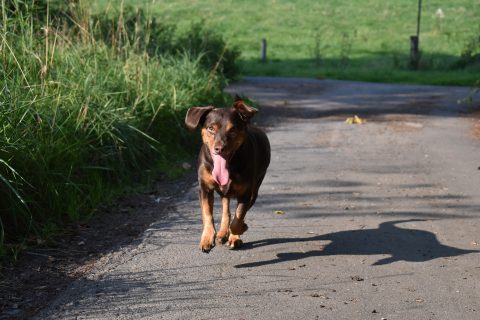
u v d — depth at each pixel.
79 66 11.36
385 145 14.33
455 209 9.12
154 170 10.95
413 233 7.99
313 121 18.38
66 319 5.54
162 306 5.81
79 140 9.35
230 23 57.53
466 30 55.97
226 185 6.66
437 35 54.56
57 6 13.90
